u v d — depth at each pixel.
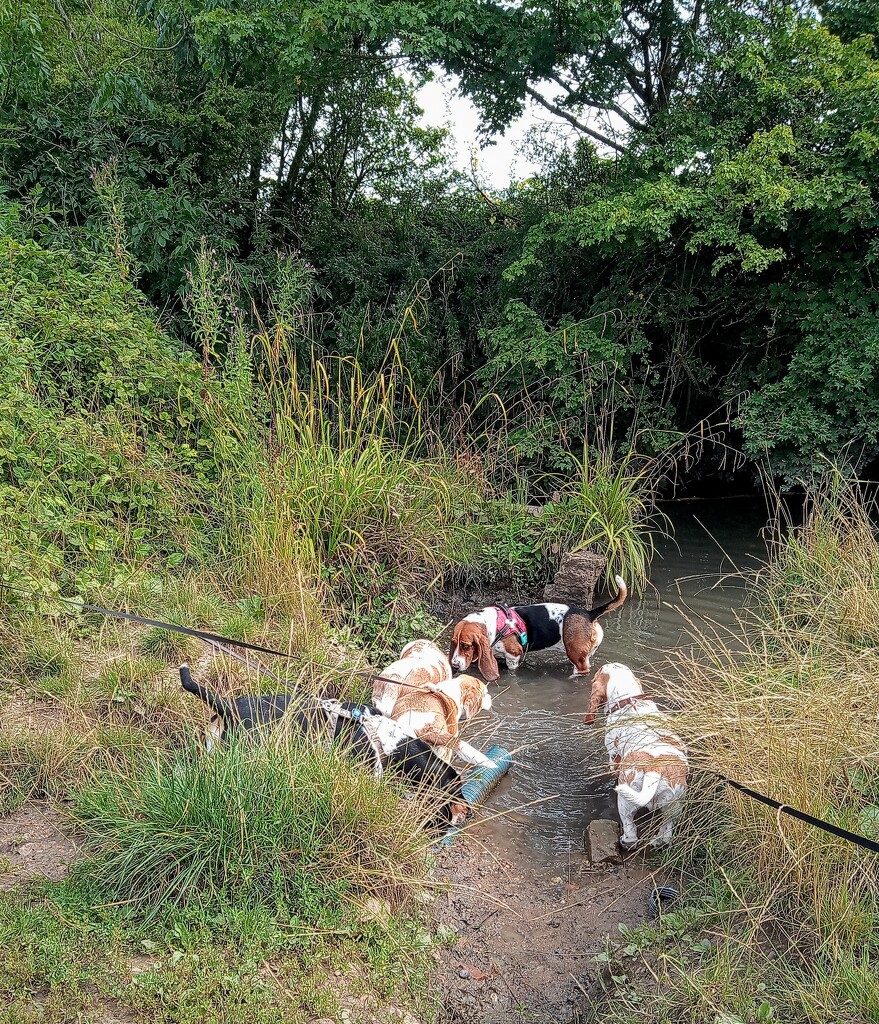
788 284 10.94
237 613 5.70
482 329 12.08
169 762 3.95
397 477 6.80
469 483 8.59
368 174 16.00
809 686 4.50
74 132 11.24
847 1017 2.91
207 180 12.98
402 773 4.18
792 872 3.52
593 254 12.25
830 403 10.31
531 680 6.34
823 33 10.30
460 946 3.52
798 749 3.80
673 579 8.62
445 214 15.35
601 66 11.97
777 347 11.55
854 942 3.22
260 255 12.41
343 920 3.29
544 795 4.77
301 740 3.98
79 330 6.90
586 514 8.37
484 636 6.19
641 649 6.76
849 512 7.74
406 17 10.59
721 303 11.74
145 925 3.08
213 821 3.40
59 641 4.86
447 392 12.08
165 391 7.15
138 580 5.59
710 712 4.28
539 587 8.12
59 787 3.86
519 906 3.82
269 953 3.06
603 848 4.14
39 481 5.68
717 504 12.52
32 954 2.85
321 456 6.76
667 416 11.64
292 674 4.94
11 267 6.82
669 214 10.24
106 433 6.48
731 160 10.42
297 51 10.80
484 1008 3.21
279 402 7.20
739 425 10.72
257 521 6.22
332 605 6.32
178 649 5.08
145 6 11.91
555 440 11.02
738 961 3.27
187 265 10.81
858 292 10.32
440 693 4.66
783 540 8.58
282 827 3.48
